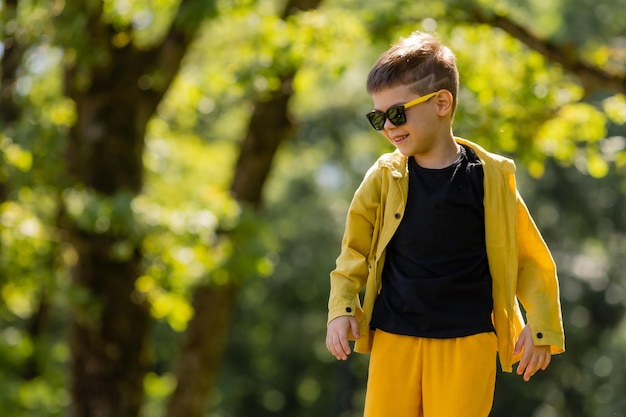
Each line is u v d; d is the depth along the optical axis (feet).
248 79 54.85
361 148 135.64
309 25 54.44
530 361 19.76
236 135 111.04
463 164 19.77
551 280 20.12
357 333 19.86
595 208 136.77
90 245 58.39
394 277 19.92
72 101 58.70
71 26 52.80
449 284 19.45
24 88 57.26
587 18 117.80
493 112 56.95
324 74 59.88
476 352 19.48
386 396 19.85
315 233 149.89
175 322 59.16
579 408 137.08
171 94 72.02
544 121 57.67
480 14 54.08
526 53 57.47
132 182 59.52
